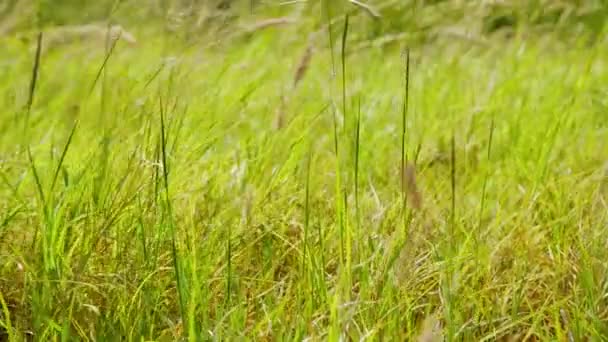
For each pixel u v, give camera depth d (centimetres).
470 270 276
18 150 376
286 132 380
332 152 400
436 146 429
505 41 617
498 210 303
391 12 503
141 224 258
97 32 394
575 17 621
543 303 267
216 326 224
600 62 611
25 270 262
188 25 337
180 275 237
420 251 285
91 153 313
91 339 237
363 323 227
